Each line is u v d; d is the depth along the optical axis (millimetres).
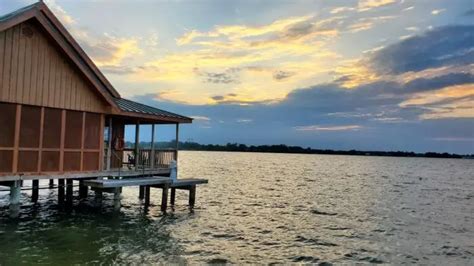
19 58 14344
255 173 61500
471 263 13203
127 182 17172
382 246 15016
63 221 15773
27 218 16016
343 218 21188
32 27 14734
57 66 15664
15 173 14242
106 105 17594
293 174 62188
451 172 89812
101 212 18141
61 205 19203
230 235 15500
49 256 10906
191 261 11508
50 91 15383
